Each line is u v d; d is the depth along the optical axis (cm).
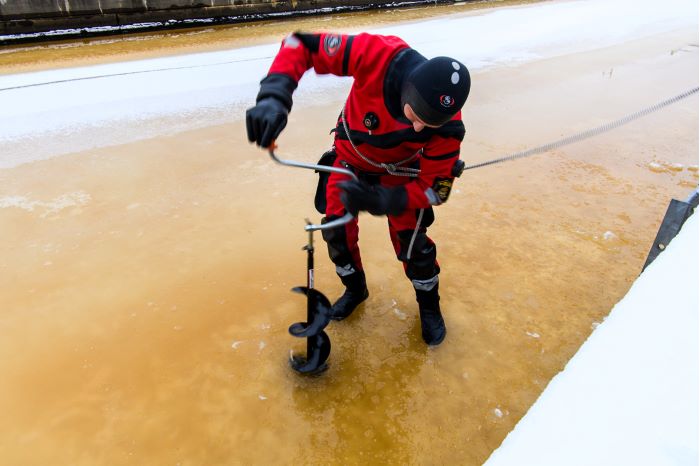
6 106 523
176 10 1031
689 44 914
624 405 129
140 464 204
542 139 517
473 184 426
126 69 661
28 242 329
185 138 479
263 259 325
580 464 117
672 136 532
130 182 402
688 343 147
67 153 439
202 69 670
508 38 917
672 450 115
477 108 591
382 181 223
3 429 215
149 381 239
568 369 149
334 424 223
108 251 325
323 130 510
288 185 411
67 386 236
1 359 247
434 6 1348
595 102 623
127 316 276
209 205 379
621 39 945
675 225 237
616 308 171
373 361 256
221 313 280
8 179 395
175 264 316
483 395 241
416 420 227
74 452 208
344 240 250
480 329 278
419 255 241
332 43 190
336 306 278
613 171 456
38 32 895
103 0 943
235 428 220
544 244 352
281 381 242
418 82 171
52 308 279
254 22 1122
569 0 1420
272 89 179
